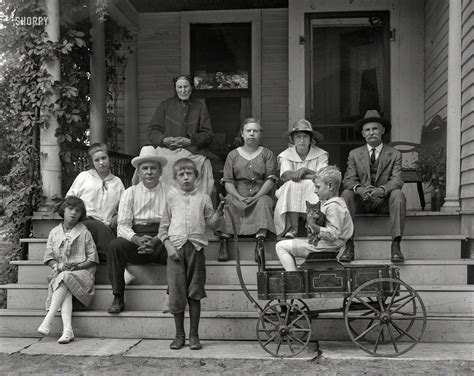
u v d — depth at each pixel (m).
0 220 6.21
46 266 5.58
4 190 6.09
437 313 4.93
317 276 4.30
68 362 4.25
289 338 4.30
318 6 8.56
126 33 8.42
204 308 5.13
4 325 5.10
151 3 8.94
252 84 9.17
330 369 4.00
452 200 5.84
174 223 4.61
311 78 8.62
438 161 6.66
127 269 5.35
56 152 6.10
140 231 5.18
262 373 3.93
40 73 6.08
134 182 5.47
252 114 9.19
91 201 5.58
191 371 3.99
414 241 5.48
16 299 5.34
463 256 5.65
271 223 5.43
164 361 4.24
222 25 9.27
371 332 4.80
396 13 8.47
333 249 4.45
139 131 9.27
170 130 6.34
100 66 7.23
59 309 4.99
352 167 5.78
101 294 5.20
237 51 9.29
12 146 6.32
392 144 7.50
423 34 8.44
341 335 4.80
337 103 8.60
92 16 7.18
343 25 8.59
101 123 7.22
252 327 4.88
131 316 4.97
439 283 5.18
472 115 5.51
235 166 5.77
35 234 5.96
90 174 5.69
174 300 4.57
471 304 4.94
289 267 4.51
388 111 8.50
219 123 9.27
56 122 6.12
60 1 6.49
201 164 6.11
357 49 8.58
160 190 5.29
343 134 8.59
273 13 9.15
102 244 5.28
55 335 5.08
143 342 4.83
